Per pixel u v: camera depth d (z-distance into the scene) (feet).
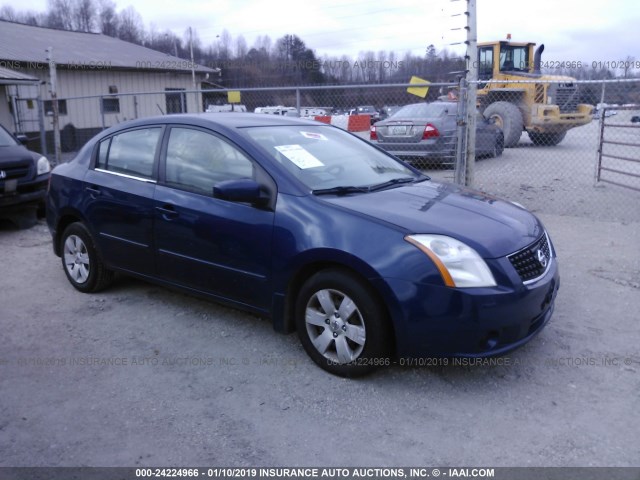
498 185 34.45
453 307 10.82
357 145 16.35
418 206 12.64
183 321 15.26
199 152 14.39
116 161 16.31
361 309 11.45
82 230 16.96
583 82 25.63
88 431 10.48
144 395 11.68
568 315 15.33
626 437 10.09
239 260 13.12
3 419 10.87
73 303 16.67
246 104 53.21
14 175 25.96
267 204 12.81
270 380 12.16
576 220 25.94
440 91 43.06
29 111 57.72
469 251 11.11
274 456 9.73
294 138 14.85
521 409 11.00
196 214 13.76
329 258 11.66
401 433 10.32
